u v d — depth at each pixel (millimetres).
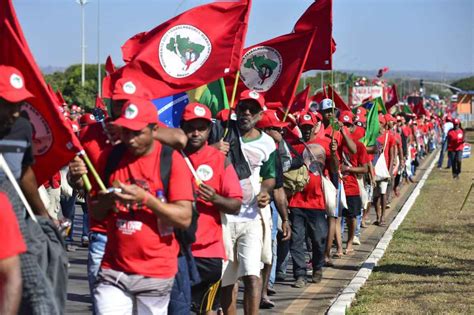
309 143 13609
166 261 6695
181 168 6691
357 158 16484
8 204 5414
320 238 13516
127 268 6625
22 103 6453
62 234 6512
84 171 6922
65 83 49875
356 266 15422
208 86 10867
